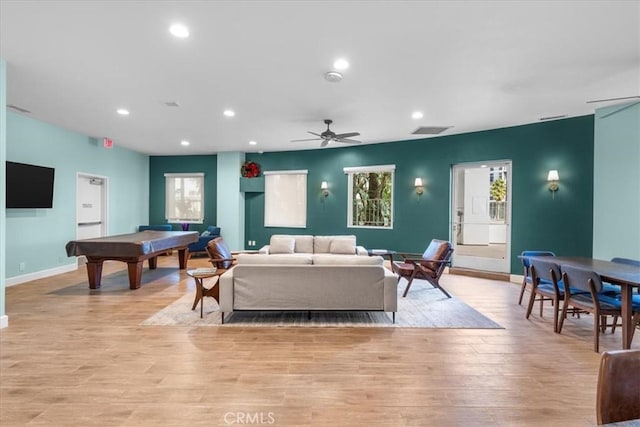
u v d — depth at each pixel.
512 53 3.09
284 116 5.27
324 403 2.18
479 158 6.24
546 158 5.55
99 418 2.00
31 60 3.31
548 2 2.33
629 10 2.41
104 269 6.66
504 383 2.45
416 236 7.04
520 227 5.83
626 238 4.47
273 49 3.05
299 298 3.65
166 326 3.54
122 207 8.14
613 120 4.61
